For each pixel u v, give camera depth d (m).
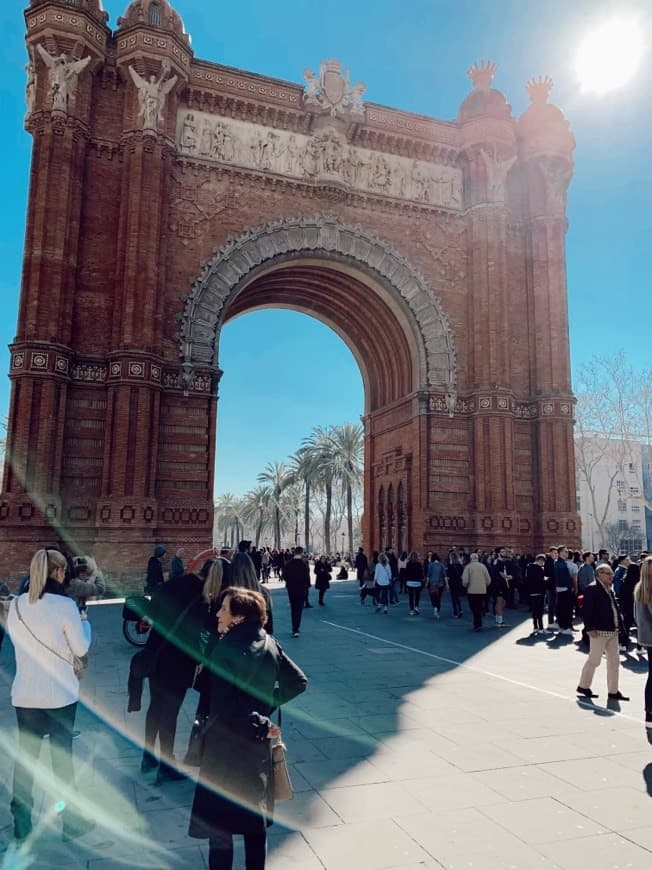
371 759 8.95
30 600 6.82
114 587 28.95
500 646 19.12
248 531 146.50
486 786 7.99
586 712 11.55
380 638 20.55
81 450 31.08
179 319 33.62
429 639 20.48
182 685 8.42
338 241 37.19
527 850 6.33
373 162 39.00
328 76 37.94
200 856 6.32
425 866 6.01
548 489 37.97
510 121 40.47
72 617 6.82
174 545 31.38
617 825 6.90
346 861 6.10
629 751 9.35
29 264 30.95
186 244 34.38
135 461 30.41
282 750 5.37
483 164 39.91
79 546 30.23
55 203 31.48
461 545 36.94
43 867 6.09
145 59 33.19
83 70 33.09
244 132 36.31
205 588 8.29
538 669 15.62
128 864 6.16
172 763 8.24
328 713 11.30
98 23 33.34
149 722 8.36
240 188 35.84
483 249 39.03
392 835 6.65
